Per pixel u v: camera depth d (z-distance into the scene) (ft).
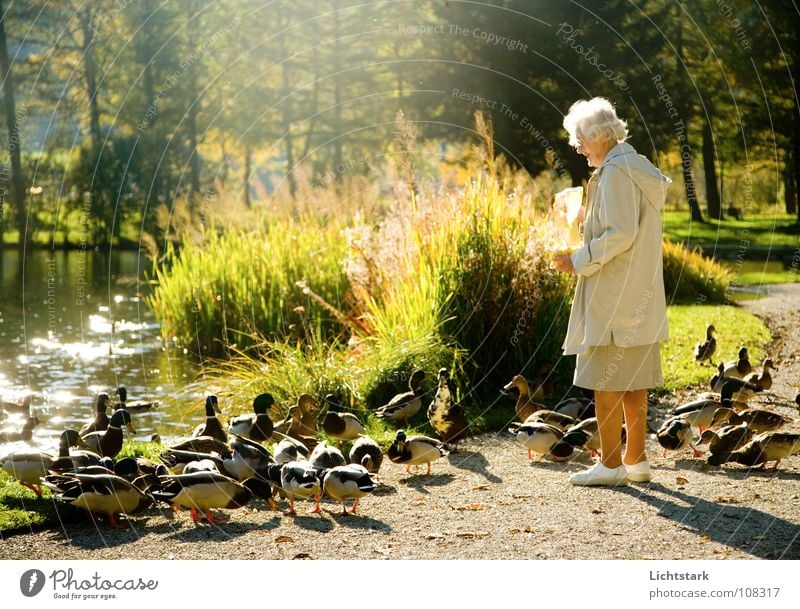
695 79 84.33
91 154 92.17
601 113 19.25
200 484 17.78
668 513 17.97
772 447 21.33
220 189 57.06
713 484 20.21
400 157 48.26
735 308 56.70
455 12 82.33
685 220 102.53
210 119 91.91
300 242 47.85
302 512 19.08
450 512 18.69
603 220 18.98
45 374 38.96
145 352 44.80
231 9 90.27
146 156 92.02
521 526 17.46
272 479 19.83
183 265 50.49
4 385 36.52
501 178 43.39
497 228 33.91
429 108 84.43
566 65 80.64
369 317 35.88
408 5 86.33
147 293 66.69
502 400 31.50
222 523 18.33
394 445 21.93
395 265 36.24
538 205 47.62
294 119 90.84
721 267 70.49
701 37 84.12
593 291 19.27
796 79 86.58
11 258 86.48
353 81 89.61
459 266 32.96
